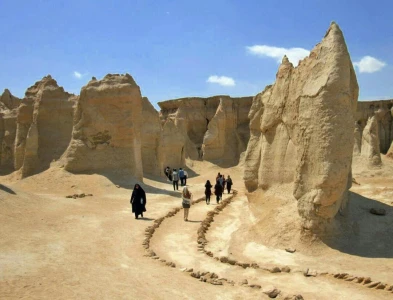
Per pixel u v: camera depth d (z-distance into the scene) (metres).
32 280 8.66
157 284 9.02
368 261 10.70
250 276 9.96
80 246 12.11
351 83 13.28
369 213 14.14
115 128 27.66
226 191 28.72
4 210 15.31
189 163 47.50
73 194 23.27
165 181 33.34
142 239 13.55
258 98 16.91
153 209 19.83
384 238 12.25
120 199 22.20
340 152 11.66
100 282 8.89
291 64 15.02
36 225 14.35
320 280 9.53
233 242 13.00
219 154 49.69
